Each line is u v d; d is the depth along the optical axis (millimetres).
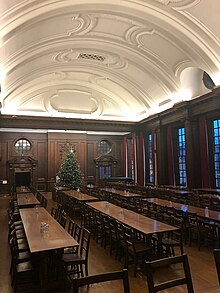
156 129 14789
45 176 20062
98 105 16703
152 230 4559
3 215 10633
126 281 2137
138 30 9531
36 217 5945
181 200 7988
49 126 15477
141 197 9742
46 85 15039
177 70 11109
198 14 7844
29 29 8164
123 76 13867
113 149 22125
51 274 4379
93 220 6836
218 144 11023
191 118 11938
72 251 4613
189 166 11812
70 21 8844
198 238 5766
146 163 16359
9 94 13625
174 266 4805
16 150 19688
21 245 4828
